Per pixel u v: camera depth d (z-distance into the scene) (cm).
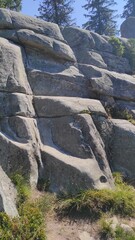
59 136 1013
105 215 795
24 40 1324
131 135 1120
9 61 1151
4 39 1275
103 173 938
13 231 648
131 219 807
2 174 784
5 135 940
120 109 1304
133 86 1389
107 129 1121
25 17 1423
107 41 1856
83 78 1331
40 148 960
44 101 1101
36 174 895
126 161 1090
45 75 1256
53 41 1404
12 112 1016
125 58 1877
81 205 809
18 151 889
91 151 969
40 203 798
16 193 793
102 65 1686
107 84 1334
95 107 1139
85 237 723
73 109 1062
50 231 726
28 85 1188
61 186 880
